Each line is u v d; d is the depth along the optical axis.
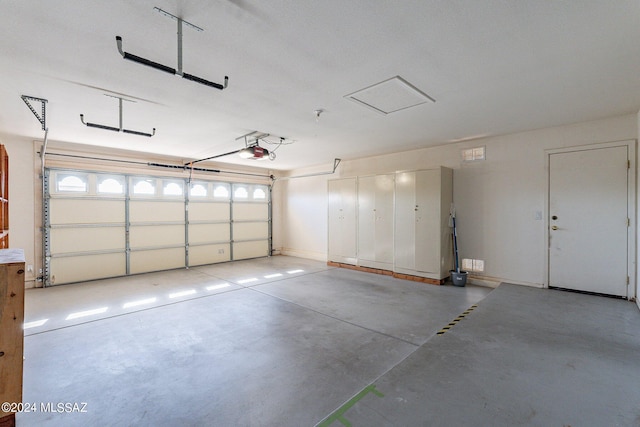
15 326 1.68
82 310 3.83
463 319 3.22
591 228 3.97
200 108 3.39
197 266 6.93
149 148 5.62
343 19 1.81
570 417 1.69
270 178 8.49
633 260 3.69
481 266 4.95
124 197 5.92
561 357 2.37
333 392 2.05
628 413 1.72
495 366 2.26
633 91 2.94
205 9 1.72
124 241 5.92
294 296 4.42
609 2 1.67
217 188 7.37
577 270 4.09
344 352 2.64
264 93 2.96
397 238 5.55
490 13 1.76
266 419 1.79
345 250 6.55
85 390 2.11
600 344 2.58
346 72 2.53
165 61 2.34
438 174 4.98
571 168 4.10
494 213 4.79
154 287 5.00
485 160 4.87
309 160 6.96
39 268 5.02
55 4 1.65
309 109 3.43
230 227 7.61
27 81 2.67
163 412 1.87
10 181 4.76
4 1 1.62
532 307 3.54
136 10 1.72
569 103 3.27
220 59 2.31
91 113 3.55
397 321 3.37
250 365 2.44
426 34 1.98
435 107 3.37
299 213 8.27
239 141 5.01
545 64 2.39
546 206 4.30
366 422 1.70
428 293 4.50
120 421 1.79
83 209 5.45
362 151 5.89
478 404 1.83
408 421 1.69
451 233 5.24
